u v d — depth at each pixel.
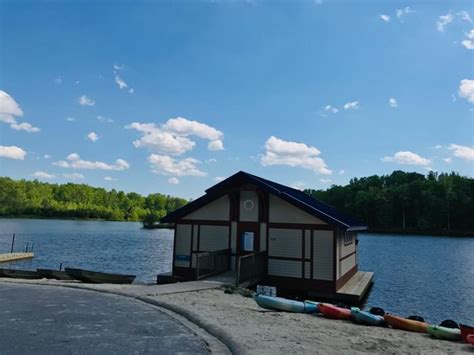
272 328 8.91
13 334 7.74
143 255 42.88
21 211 142.25
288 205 19.27
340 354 7.00
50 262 36.16
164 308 10.76
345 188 135.00
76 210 155.00
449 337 9.70
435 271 30.84
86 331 8.12
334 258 18.09
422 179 130.00
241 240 20.06
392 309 18.05
